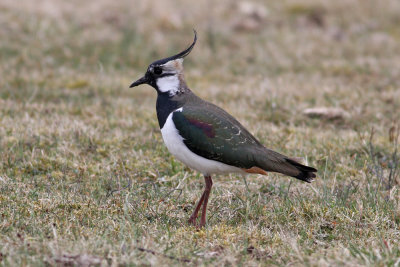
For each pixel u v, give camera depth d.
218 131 9.25
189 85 17.38
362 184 11.20
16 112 14.37
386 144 13.09
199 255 7.97
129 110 14.99
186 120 9.29
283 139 13.37
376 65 19.50
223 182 11.52
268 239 8.76
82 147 12.46
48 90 16.38
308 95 16.72
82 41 19.98
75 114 14.67
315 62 19.91
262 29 22.69
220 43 21.00
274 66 19.53
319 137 13.52
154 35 20.98
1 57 18.31
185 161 9.55
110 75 18.02
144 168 11.70
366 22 24.17
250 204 10.23
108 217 9.30
